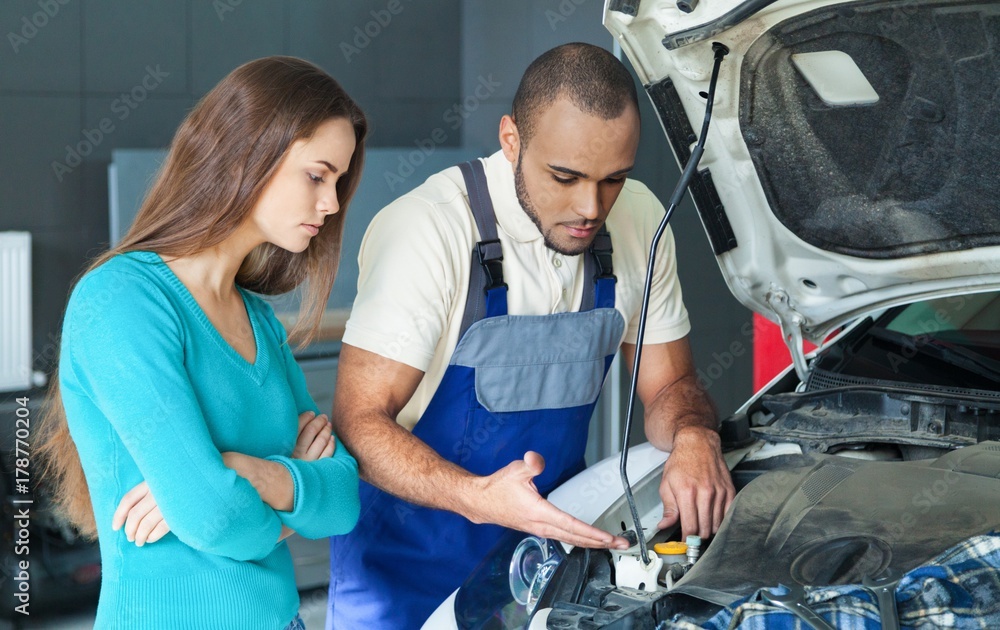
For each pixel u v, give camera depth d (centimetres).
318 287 138
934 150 129
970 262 140
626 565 121
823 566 106
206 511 110
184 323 116
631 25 130
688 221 307
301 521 122
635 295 165
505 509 128
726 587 104
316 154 117
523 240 150
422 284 143
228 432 120
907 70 121
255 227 121
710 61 131
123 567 115
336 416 146
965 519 110
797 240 152
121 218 314
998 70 114
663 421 161
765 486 128
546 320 152
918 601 94
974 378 158
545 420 157
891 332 172
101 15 327
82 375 112
